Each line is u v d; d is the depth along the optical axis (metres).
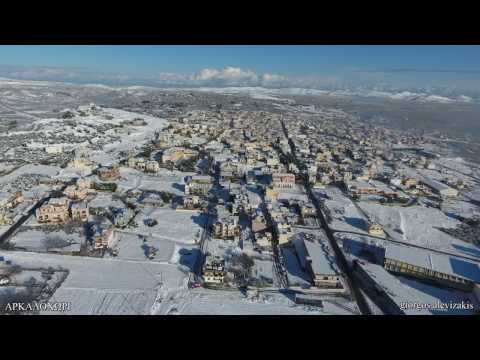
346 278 122.88
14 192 170.38
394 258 128.50
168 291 109.38
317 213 179.12
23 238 133.88
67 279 110.56
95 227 139.88
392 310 105.88
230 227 145.38
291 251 138.62
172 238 142.75
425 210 198.00
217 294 109.81
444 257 134.12
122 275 115.12
